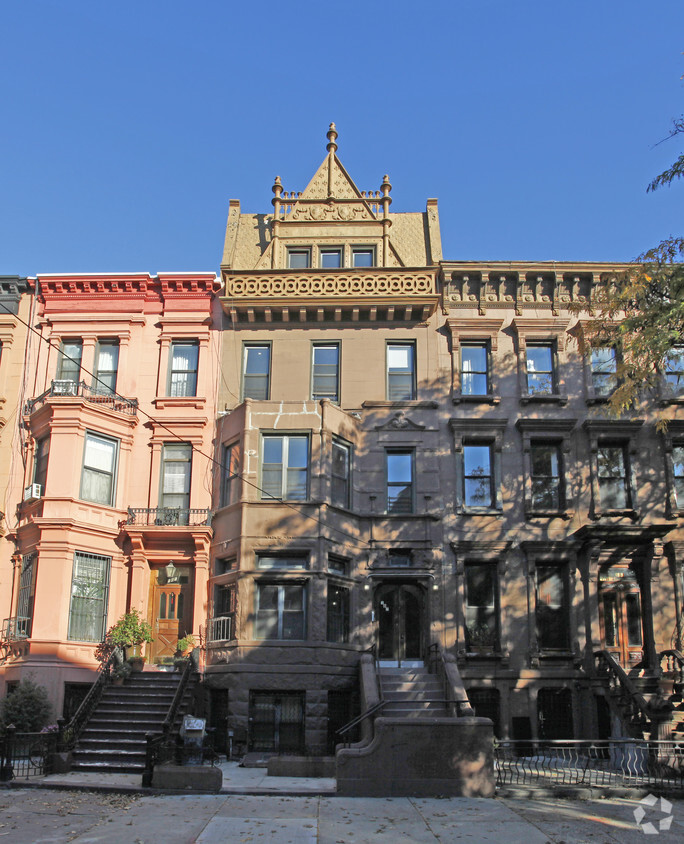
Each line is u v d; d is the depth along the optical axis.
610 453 25.47
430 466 25.06
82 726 19.19
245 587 22.50
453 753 15.63
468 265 26.33
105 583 23.88
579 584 24.00
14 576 24.03
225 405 25.77
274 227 27.72
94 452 24.53
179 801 14.65
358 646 23.23
